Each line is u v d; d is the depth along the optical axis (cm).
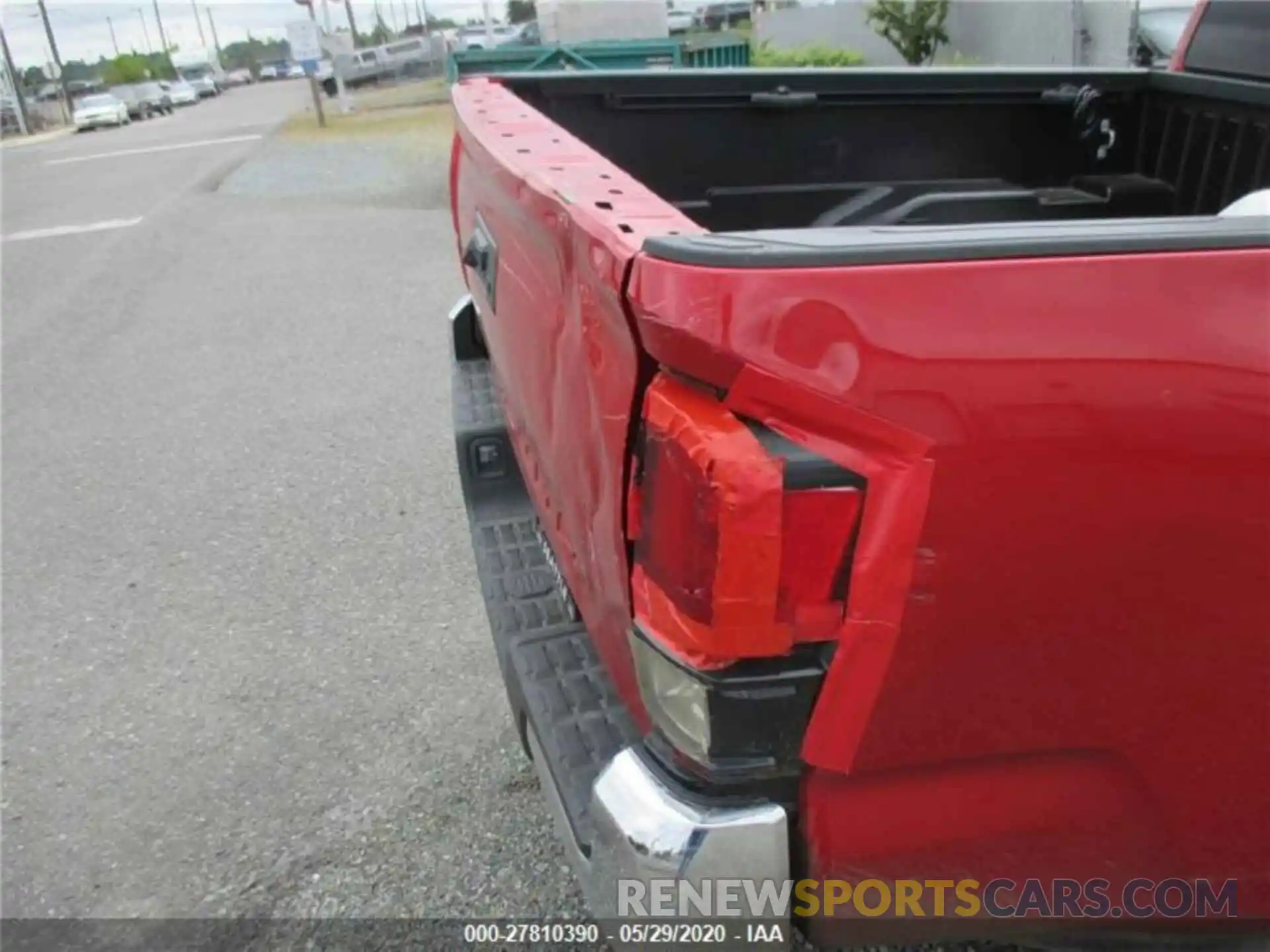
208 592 396
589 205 154
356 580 398
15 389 648
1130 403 127
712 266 121
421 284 856
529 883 254
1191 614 137
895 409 123
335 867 262
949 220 337
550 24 1513
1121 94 340
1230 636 139
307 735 312
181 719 322
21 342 752
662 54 1100
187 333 754
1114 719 142
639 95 333
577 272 155
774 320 120
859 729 135
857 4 1736
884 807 143
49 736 318
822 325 121
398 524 440
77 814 286
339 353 682
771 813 139
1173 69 325
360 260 961
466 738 306
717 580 128
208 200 1351
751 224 348
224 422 571
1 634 375
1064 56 1284
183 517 459
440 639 357
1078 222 136
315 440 537
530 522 284
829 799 142
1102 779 146
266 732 314
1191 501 131
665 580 136
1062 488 128
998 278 124
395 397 592
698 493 127
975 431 125
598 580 170
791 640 131
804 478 125
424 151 1636
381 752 303
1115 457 128
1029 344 125
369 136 1884
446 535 429
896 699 134
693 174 343
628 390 138
